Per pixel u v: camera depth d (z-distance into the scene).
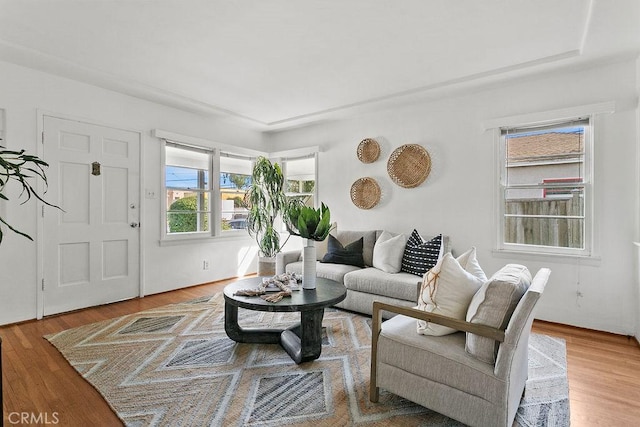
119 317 3.19
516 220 3.41
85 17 2.27
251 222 4.79
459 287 1.73
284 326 3.00
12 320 2.99
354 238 4.08
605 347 2.59
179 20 2.30
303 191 5.20
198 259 4.54
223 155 4.92
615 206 2.86
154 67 3.07
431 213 3.90
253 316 3.26
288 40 2.57
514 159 3.42
